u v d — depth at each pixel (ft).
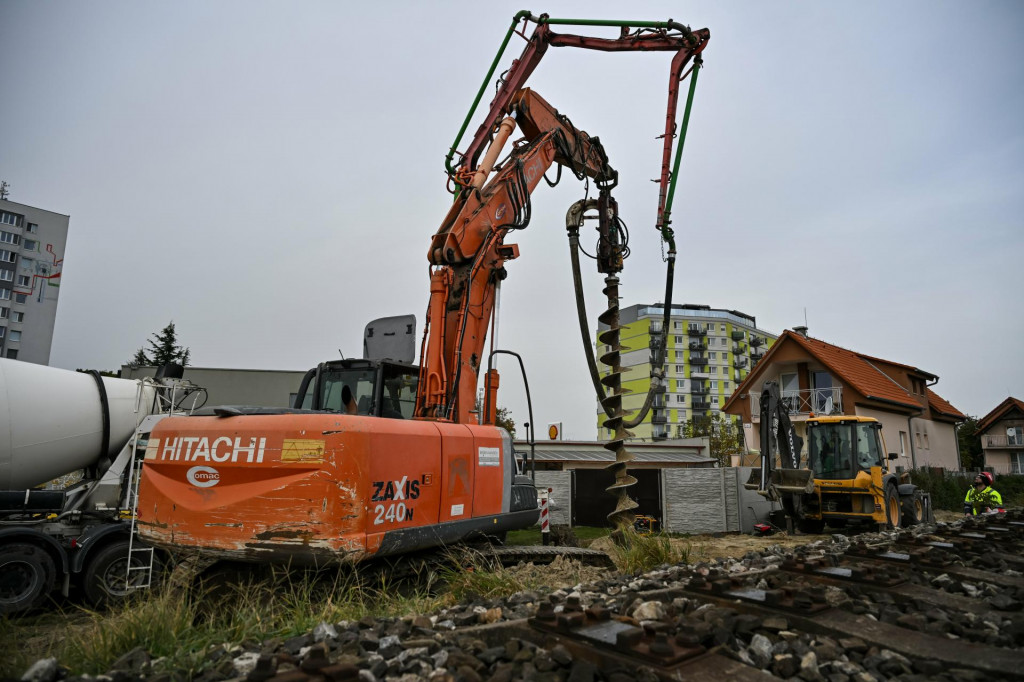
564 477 60.49
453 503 20.20
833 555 17.78
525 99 29.45
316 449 16.58
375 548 16.74
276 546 16.26
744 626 10.34
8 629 15.56
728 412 101.14
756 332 392.27
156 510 18.15
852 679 8.77
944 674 8.64
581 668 8.29
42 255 249.96
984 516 32.99
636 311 353.72
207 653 11.04
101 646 12.26
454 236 25.07
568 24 31.01
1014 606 12.14
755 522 54.70
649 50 31.37
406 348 27.58
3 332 238.68
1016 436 183.62
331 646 10.66
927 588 13.56
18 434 25.85
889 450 92.99
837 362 93.09
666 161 30.78
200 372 79.25
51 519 26.17
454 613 13.35
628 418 28.48
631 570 21.25
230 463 17.28
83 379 28.63
